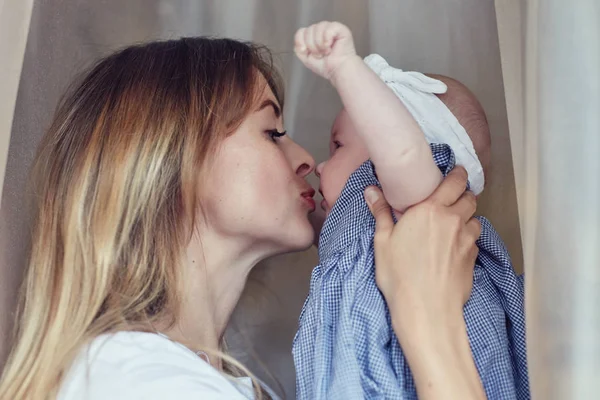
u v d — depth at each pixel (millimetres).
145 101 1040
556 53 714
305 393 909
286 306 1408
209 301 1045
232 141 1035
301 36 866
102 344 908
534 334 718
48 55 1159
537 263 715
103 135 1030
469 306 934
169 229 1004
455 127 1056
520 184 797
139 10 1335
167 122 1024
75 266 979
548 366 703
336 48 855
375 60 1100
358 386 849
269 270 1410
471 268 927
